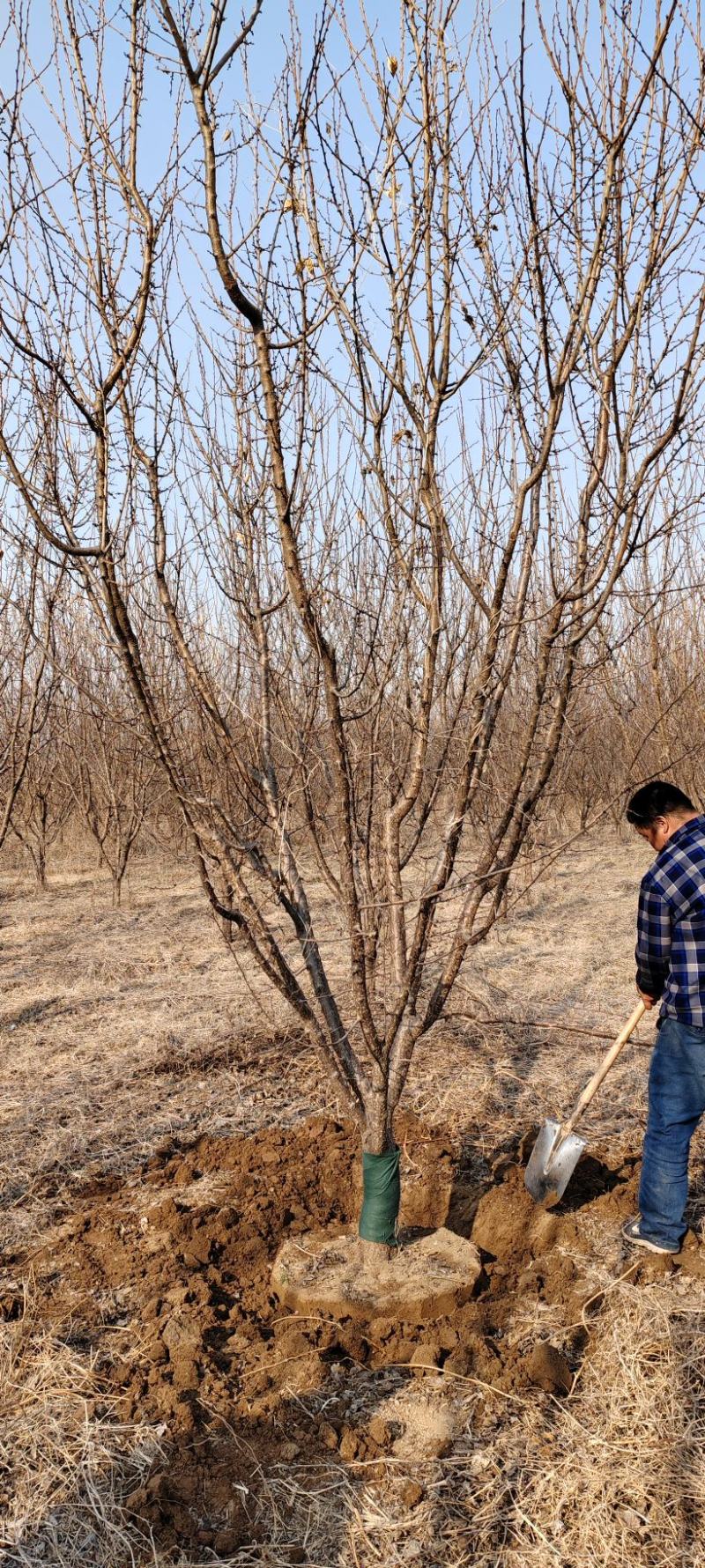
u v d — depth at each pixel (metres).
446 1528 2.38
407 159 2.58
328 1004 3.27
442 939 7.24
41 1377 2.86
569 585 2.86
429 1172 4.04
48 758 9.86
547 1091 4.84
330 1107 4.70
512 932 7.80
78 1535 2.39
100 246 2.83
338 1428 2.68
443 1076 5.01
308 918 3.25
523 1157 4.12
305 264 2.64
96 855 12.10
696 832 3.39
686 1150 3.38
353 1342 2.98
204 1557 2.32
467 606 3.33
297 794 3.22
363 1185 3.57
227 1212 3.67
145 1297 3.25
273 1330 3.11
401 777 3.37
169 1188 3.98
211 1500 2.47
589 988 6.41
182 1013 6.10
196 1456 2.58
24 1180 4.06
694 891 3.30
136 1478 2.53
